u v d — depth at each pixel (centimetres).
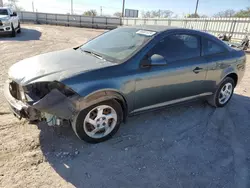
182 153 297
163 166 270
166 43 336
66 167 256
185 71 350
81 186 232
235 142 333
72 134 316
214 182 251
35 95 267
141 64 305
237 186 248
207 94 412
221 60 402
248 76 709
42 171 247
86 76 266
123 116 317
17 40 1208
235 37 1536
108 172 254
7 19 1285
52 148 285
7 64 677
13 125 327
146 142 314
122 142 310
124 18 3162
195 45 373
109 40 368
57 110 249
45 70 277
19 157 263
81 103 261
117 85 282
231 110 440
